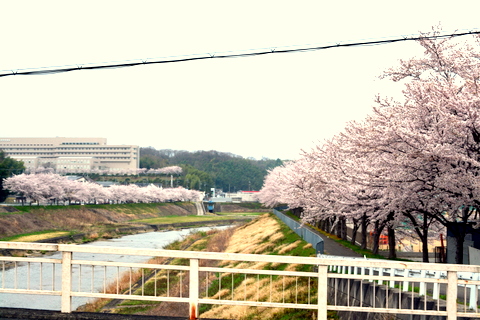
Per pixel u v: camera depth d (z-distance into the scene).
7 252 50.75
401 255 33.47
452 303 8.18
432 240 40.94
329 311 17.66
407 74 19.03
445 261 24.30
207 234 76.62
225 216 144.25
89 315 8.52
